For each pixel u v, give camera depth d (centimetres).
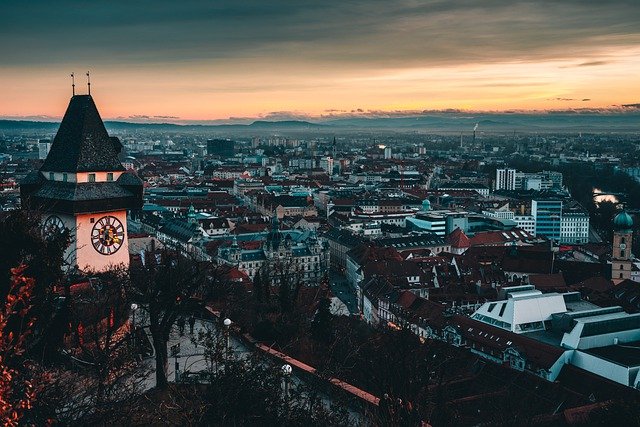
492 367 13312
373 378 7700
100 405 5062
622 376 13662
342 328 12125
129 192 10450
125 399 5309
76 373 5850
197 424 5106
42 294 5562
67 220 10000
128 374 5997
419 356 9231
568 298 19375
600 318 15838
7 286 5238
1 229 5612
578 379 13862
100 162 10225
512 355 15338
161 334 7456
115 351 6731
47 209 10038
